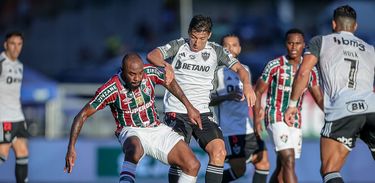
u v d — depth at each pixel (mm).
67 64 72125
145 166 39938
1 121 31078
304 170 39969
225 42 28469
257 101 28672
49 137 41531
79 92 42531
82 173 40188
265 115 28703
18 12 77438
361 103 22688
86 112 22766
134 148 22766
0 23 76312
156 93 41250
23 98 41875
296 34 27984
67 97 42344
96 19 77000
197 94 24844
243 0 75000
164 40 67562
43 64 73625
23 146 31844
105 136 42469
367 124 22875
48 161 40312
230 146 29703
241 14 74250
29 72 44031
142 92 23203
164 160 23391
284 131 28016
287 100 28266
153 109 23719
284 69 28188
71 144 22422
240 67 24375
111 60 61469
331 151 23016
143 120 23531
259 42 62625
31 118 41875
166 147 23203
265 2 75375
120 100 23047
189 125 25000
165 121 25500
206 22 23984
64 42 75500
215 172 23891
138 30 70500
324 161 23141
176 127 24969
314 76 28453
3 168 39969
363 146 40438
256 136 29844
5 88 31109
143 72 22969
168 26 69750
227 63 24578
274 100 28453
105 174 40250
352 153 40406
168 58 25766
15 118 31438
